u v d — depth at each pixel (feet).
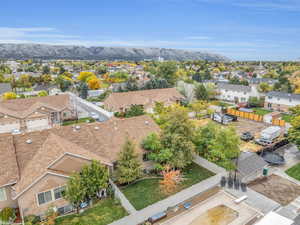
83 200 62.69
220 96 259.19
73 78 448.24
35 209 60.49
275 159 96.22
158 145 83.66
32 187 59.00
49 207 62.13
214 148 89.51
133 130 93.40
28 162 68.03
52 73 520.83
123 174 74.59
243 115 171.22
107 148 82.48
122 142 86.38
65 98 167.84
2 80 334.03
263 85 274.98
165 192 74.95
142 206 67.87
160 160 82.33
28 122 137.18
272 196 73.87
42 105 142.82
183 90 217.36
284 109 194.90
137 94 188.96
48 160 64.85
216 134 92.22
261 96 227.61
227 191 76.13
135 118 99.66
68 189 59.16
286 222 53.52
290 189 78.02
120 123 94.58
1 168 62.90
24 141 74.64
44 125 143.33
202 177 84.48
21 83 331.98
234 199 71.92
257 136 130.41
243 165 85.35
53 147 69.87
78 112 177.88
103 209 66.33
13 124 132.16
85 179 62.69
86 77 392.68
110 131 89.76
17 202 63.87
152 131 96.12
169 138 84.69
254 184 80.94
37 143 75.36
